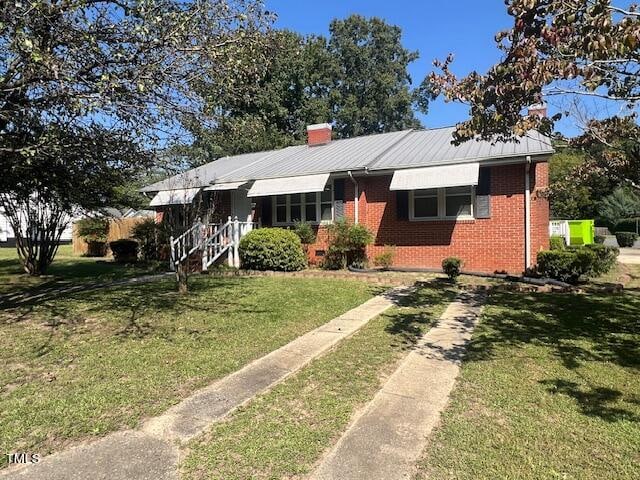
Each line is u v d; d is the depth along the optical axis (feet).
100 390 14.78
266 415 12.96
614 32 13.37
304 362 17.71
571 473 10.03
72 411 13.19
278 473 10.02
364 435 11.73
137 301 30.48
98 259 69.92
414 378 15.94
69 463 10.45
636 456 10.72
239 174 54.90
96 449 11.10
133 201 53.83
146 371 16.58
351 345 20.11
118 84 19.07
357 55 145.59
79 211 46.57
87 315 26.02
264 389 14.93
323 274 43.29
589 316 25.21
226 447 11.15
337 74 141.08
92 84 19.45
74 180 29.73
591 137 22.13
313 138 66.59
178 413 13.11
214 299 31.17
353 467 10.22
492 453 10.84
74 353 18.71
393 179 42.73
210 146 33.30
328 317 25.67
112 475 9.95
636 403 13.74
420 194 45.11
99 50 19.57
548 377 15.94
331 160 52.44
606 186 28.43
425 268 43.93
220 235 52.06
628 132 21.21
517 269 40.52
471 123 19.22
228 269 48.49
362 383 15.47
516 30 16.40
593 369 16.76
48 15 17.75
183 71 22.22
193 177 54.49
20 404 13.65
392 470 10.09
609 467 10.26
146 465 10.37
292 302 29.99
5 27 17.10
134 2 19.61
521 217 40.34
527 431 11.94
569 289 33.14
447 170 41.06
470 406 13.55
